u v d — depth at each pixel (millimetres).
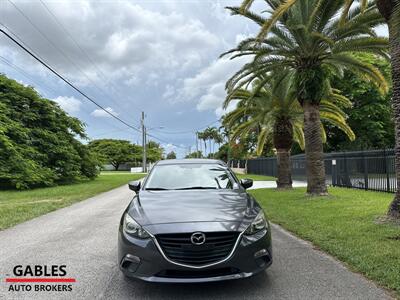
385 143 33156
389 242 6027
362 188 17031
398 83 7836
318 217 8695
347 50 12859
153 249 3900
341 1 11773
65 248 6402
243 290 4211
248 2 9227
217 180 5781
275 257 5566
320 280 4500
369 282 4398
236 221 4117
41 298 4152
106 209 11680
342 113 18312
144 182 5820
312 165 13781
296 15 13109
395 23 7094
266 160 36156
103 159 35500
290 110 18453
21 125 23734
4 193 18078
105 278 4758
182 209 4359
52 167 25844
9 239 7250
